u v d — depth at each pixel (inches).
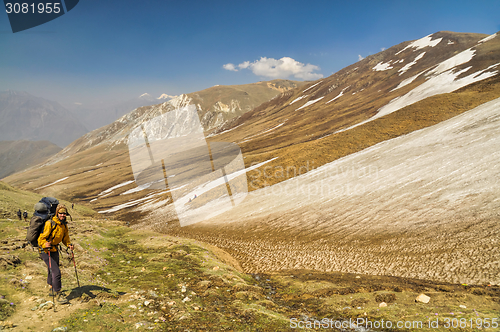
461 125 1585.9
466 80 2748.5
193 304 308.2
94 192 3929.6
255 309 315.9
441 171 1201.4
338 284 510.3
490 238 686.5
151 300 291.6
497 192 895.1
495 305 327.9
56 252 237.9
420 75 4099.4
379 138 1935.3
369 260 745.6
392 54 6678.2
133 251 569.6
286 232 1118.4
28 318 209.8
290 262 824.3
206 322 263.9
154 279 385.4
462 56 3698.3
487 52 3289.9
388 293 398.9
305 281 530.9
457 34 5836.6
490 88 2012.8
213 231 1317.7
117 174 4692.4
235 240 1143.0
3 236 441.7
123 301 280.7
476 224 776.9
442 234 785.6
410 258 703.1
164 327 241.0
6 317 206.1
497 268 557.6
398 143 1731.1
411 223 910.4
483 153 1193.4
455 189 1022.4
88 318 224.7
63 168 7111.2
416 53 5797.2
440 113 1914.4
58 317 217.9
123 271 419.5
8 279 264.8
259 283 531.5
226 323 267.6
